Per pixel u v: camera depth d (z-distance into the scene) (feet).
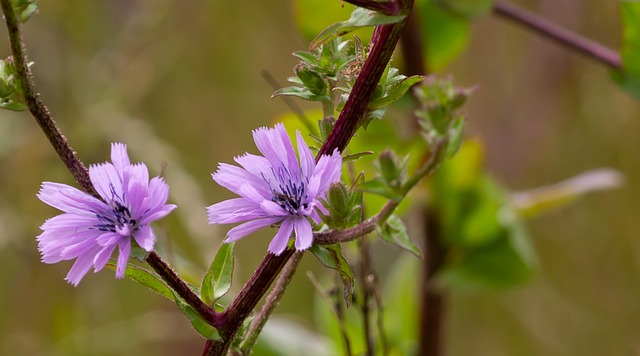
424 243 2.86
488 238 2.81
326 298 2.32
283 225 1.89
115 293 3.41
